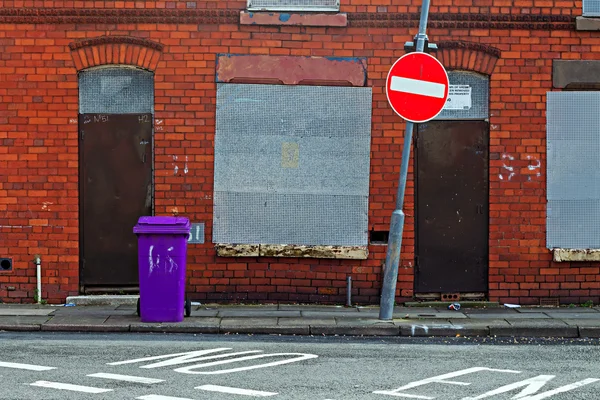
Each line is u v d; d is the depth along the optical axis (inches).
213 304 480.4
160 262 412.5
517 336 406.9
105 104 485.1
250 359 331.0
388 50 483.2
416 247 488.7
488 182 488.7
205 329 402.3
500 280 488.4
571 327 407.8
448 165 489.4
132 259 488.4
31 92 480.1
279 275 483.8
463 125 489.4
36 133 480.4
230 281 483.5
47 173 480.4
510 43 484.4
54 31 478.9
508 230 487.8
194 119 482.0
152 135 485.7
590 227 489.4
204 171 483.2
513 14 483.8
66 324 402.9
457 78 490.0
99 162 485.4
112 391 271.7
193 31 480.7
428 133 488.1
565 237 488.4
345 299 483.2
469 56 483.2
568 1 485.1
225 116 482.9
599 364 327.9
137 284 488.4
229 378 293.7
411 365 323.0
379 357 339.6
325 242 483.2
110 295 484.7
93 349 349.7
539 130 486.9
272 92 483.2
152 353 342.0
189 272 482.9
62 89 480.1
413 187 484.7
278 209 484.1
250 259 483.8
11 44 478.9
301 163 484.4
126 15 478.6
